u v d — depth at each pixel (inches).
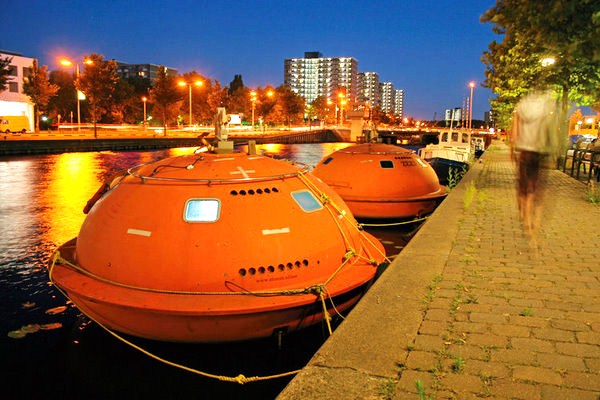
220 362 237.1
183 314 202.4
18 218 602.2
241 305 204.8
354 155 508.7
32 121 3142.2
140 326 217.3
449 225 357.7
